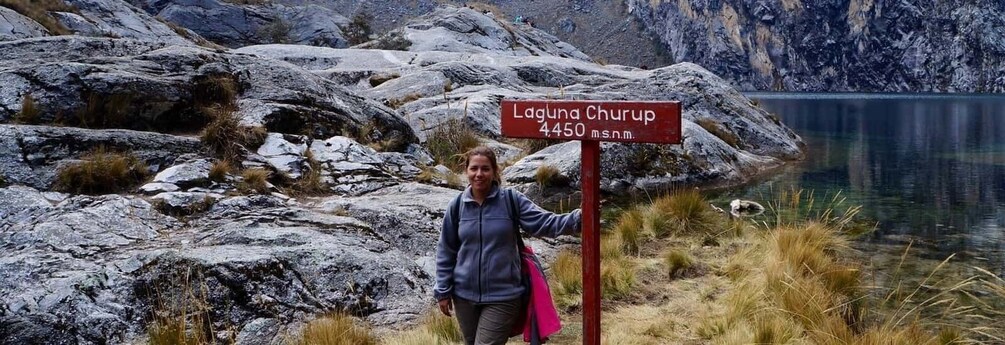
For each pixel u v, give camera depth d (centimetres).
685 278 706
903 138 2466
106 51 1152
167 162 887
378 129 1286
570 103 391
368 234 737
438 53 2914
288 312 561
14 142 813
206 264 571
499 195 391
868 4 15500
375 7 13650
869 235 911
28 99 923
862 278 708
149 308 532
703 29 17112
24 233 639
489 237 386
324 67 2777
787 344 509
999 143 2230
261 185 870
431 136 1472
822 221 978
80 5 3166
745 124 2042
